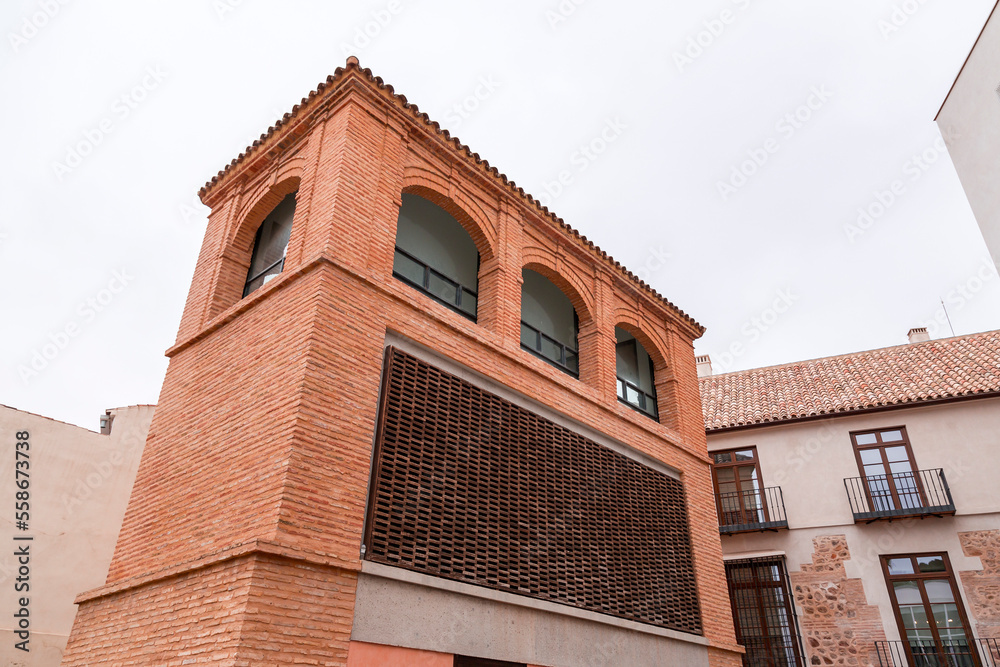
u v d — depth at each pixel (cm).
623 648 1049
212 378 931
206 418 895
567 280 1277
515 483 983
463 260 1176
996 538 1548
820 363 2198
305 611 680
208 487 819
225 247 1110
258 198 1113
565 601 979
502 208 1180
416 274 1077
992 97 1260
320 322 814
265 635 640
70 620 1487
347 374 819
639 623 1086
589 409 1180
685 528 1300
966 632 1492
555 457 1070
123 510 1639
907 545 1614
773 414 1877
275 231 1127
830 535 1689
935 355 1995
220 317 969
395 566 776
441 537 849
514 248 1180
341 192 918
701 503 1363
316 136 1030
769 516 1762
